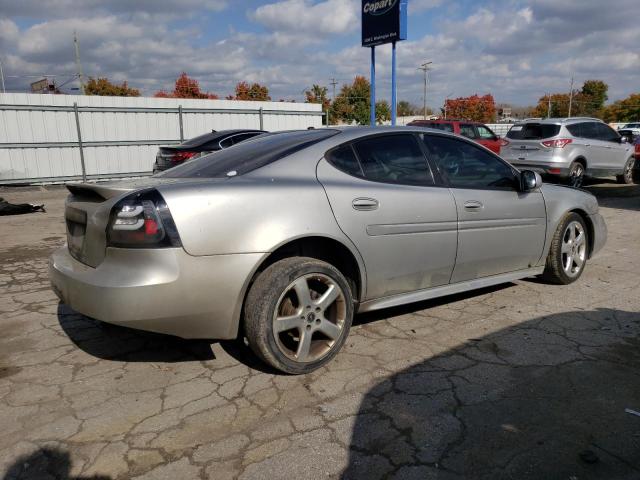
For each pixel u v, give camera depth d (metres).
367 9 15.65
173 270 2.71
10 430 2.60
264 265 3.09
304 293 3.04
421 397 2.86
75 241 3.18
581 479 2.20
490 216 4.04
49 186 15.73
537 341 3.59
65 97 15.92
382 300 3.55
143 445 2.46
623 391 2.90
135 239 2.69
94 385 3.05
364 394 2.90
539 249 4.54
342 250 3.30
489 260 4.12
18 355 3.47
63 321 4.08
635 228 7.89
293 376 3.13
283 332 3.14
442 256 3.76
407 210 3.51
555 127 11.77
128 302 2.67
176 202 2.73
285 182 3.12
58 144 15.86
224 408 2.78
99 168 16.67
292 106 19.73
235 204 2.87
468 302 4.42
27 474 2.28
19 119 15.24
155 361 3.37
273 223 2.95
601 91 80.19
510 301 4.43
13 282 5.23
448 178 3.90
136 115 17.00
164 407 2.80
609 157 12.77
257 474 2.25
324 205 3.15
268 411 2.74
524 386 2.97
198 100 17.91
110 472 2.28
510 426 2.58
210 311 2.84
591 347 3.48
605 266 5.62
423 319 4.03
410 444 2.44
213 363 3.33
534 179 4.24
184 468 2.29
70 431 2.59
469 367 3.21
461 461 2.32
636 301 4.41
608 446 2.42
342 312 3.25
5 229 8.35
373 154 3.59
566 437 2.49
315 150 3.39
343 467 2.29
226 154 3.71
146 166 17.48
